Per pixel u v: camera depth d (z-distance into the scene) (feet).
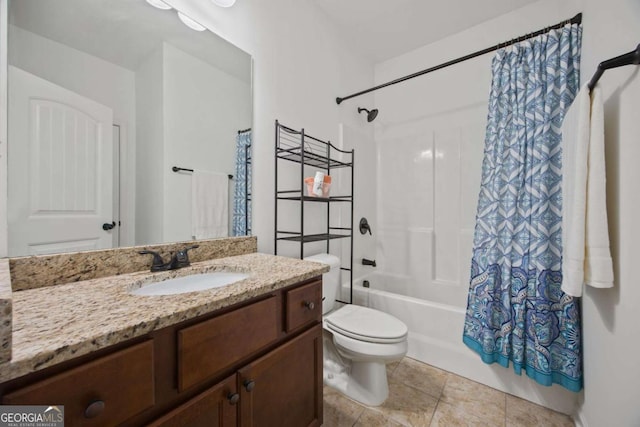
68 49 2.79
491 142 5.01
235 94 4.42
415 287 7.57
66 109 2.77
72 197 2.81
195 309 2.00
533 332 4.31
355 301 6.51
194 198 3.93
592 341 3.60
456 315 5.23
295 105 5.49
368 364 4.50
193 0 3.86
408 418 4.13
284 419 2.91
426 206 7.43
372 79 8.36
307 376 3.23
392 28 6.82
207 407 2.14
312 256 5.39
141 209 3.37
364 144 7.82
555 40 4.48
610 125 3.13
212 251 3.95
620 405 2.87
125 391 1.66
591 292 3.64
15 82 2.46
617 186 2.97
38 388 1.36
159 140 3.55
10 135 2.42
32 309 1.92
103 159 3.05
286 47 5.28
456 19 6.48
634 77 2.68
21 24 2.50
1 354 1.20
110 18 3.10
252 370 2.49
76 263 2.71
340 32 6.85
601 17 3.50
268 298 2.71
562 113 4.34
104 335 1.54
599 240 2.93
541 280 4.24
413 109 7.70
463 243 6.86
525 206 4.56
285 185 5.26
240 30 4.46
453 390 4.78
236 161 4.46
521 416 4.16
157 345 1.85
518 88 4.75
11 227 2.43
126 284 2.61
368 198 7.98
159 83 3.53
